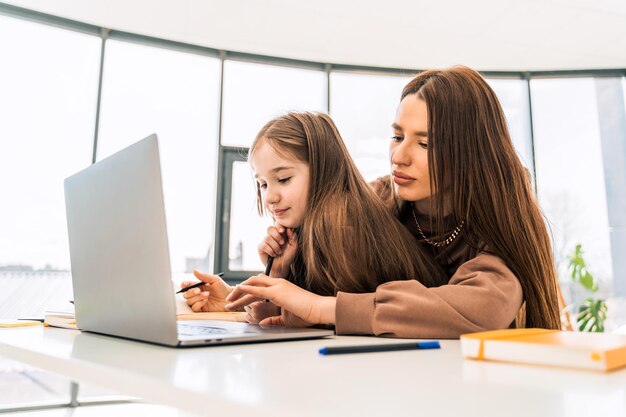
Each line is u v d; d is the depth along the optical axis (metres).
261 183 1.07
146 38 3.45
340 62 3.79
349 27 3.29
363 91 3.89
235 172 3.56
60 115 3.19
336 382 0.34
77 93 3.26
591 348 0.38
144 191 0.51
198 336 0.55
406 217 1.04
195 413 0.30
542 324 0.81
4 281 2.91
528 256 0.82
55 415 2.44
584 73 3.92
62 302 2.99
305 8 3.08
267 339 0.58
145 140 0.50
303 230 0.95
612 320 3.72
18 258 2.96
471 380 0.34
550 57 3.67
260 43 3.51
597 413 0.25
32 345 0.55
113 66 3.41
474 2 3.02
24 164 3.04
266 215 1.14
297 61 3.79
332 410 0.26
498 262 0.75
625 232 3.85
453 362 0.43
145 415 2.48
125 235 0.55
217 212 3.46
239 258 3.46
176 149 3.47
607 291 3.78
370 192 1.01
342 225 0.88
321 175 0.99
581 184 3.89
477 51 3.58
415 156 0.91
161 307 0.51
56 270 3.02
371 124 3.85
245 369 0.39
